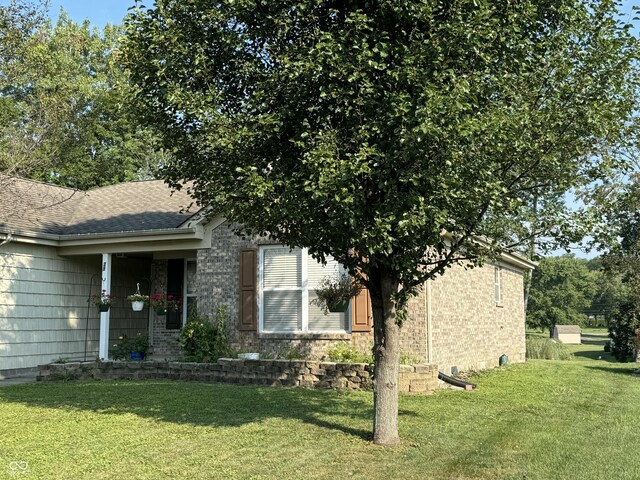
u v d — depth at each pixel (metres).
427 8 5.38
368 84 5.48
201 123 6.14
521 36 5.96
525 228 6.70
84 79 21.67
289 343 12.37
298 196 5.63
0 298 13.41
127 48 6.45
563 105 6.16
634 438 7.27
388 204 5.46
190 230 13.37
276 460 5.97
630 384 13.28
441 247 5.96
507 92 6.12
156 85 6.47
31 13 11.77
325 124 5.79
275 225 6.34
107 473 5.54
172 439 6.80
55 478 5.39
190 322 12.90
